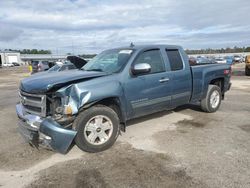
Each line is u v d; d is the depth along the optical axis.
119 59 5.16
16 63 85.69
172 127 5.76
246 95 10.07
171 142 4.85
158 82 5.33
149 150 4.51
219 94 7.09
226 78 7.33
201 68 6.56
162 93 5.45
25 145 4.85
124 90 4.76
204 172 3.68
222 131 5.43
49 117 4.15
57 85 4.09
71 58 7.58
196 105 7.86
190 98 6.29
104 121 4.54
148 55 5.33
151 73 5.27
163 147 4.62
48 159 4.24
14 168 3.96
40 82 4.32
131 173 3.70
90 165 3.99
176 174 3.64
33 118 4.26
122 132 5.45
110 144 4.57
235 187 3.28
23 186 3.46
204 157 4.16
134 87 4.92
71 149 4.61
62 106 4.12
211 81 6.99
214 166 3.85
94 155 4.36
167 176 3.59
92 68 5.43
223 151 4.39
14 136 5.39
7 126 6.17
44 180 3.59
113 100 4.69
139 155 4.30
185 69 6.00
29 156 4.36
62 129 3.99
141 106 5.11
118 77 4.73
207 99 6.79
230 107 7.70
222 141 4.85
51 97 4.19
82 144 4.30
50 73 5.14
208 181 3.44
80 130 4.25
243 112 7.05
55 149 4.04
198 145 4.68
